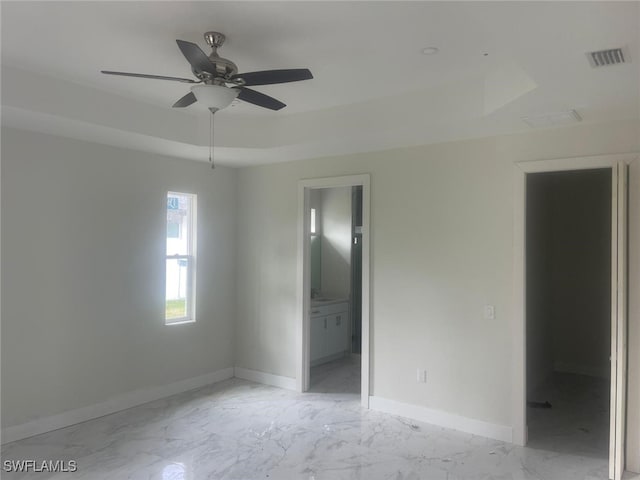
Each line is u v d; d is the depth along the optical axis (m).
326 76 3.38
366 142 4.21
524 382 3.75
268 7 2.37
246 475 3.22
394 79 3.44
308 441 3.79
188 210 5.27
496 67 3.14
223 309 5.55
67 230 4.07
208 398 4.86
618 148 3.40
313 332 6.08
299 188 5.14
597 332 5.91
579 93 2.79
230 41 2.79
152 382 4.77
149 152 4.70
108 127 3.75
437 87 3.57
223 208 5.54
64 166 4.05
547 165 3.66
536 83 2.63
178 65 3.21
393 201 4.46
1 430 3.67
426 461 3.45
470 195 4.02
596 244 5.95
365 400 4.57
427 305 4.23
